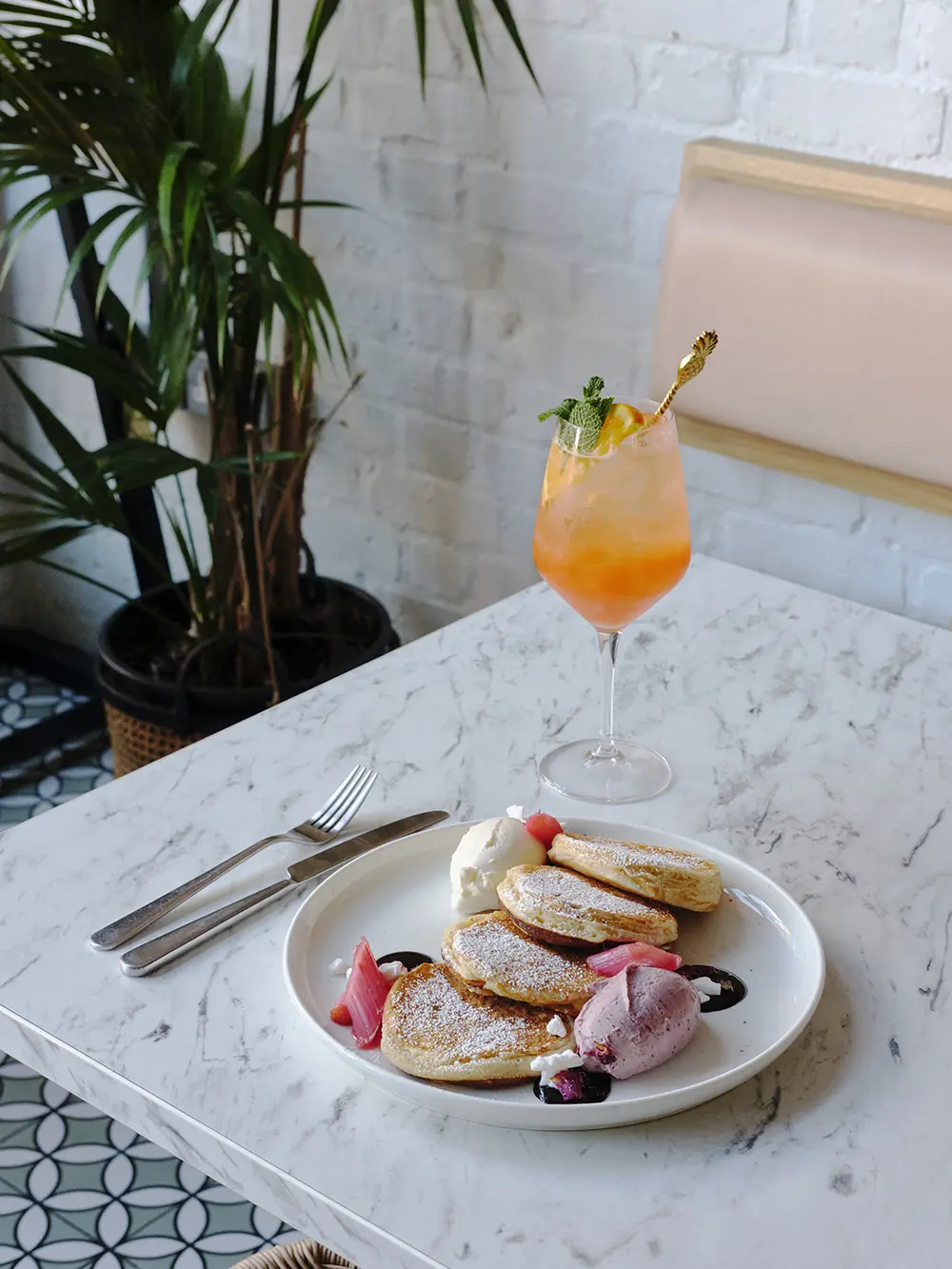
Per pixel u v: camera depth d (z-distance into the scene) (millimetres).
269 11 1690
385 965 812
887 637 1190
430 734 1049
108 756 2252
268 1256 1063
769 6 1345
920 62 1284
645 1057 740
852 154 1349
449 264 1679
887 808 976
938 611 1444
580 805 974
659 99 1447
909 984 825
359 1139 732
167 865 915
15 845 931
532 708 1082
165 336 1502
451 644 1168
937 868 918
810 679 1130
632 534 951
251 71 1591
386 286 1745
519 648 1164
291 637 1727
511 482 1743
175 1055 780
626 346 1575
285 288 1484
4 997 816
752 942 836
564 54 1494
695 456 1549
